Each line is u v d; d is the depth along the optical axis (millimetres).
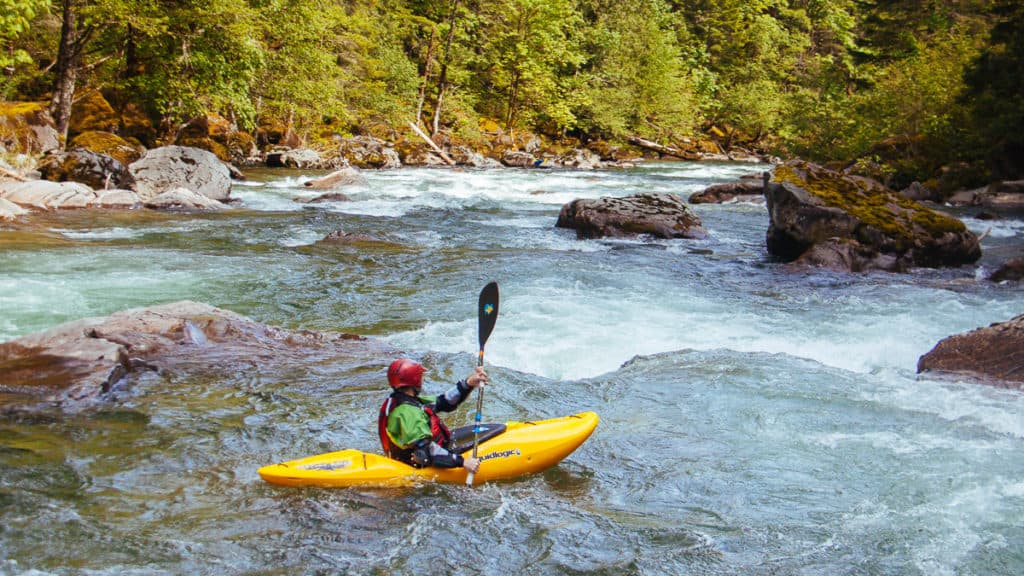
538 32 45219
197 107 24531
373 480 4875
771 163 49812
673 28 65625
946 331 9227
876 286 11914
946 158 27719
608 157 45844
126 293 9984
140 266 11570
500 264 12930
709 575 3988
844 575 3992
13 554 3949
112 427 5656
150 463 5109
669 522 4574
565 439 5270
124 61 25391
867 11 51969
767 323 9484
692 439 5828
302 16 29688
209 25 23312
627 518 4625
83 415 5840
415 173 30922
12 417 5711
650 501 4863
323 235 15250
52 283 10250
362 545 4215
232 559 4027
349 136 35938
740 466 5359
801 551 4242
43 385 6238
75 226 14625
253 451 5387
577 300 10391
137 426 5699
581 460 5457
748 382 7047
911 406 6480
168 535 4230
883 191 14938
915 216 14156
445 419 6086
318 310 9742
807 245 13805
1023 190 23797
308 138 33844
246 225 15938
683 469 5320
